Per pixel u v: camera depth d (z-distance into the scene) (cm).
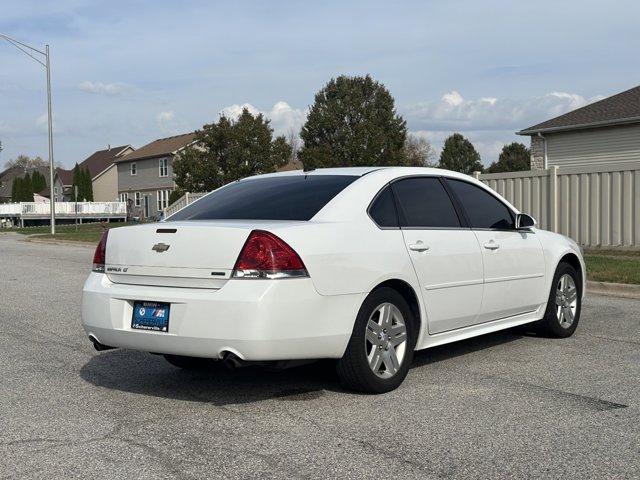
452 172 656
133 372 623
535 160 3131
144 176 6669
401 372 552
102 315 532
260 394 544
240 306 475
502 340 736
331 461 402
